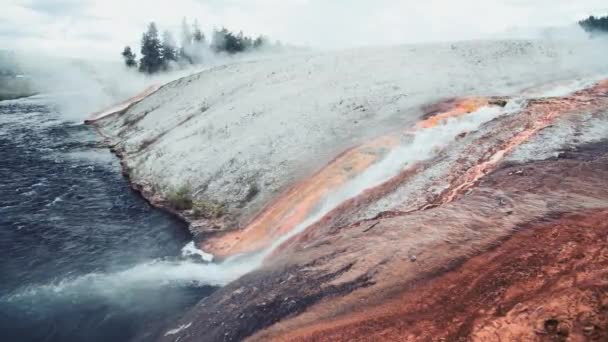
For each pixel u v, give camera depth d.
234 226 14.20
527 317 5.34
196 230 14.52
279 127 18.98
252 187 15.62
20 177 21.00
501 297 6.05
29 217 16.12
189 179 17.92
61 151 26.70
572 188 9.09
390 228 9.28
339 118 18.25
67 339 9.38
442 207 9.66
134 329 9.55
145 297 10.77
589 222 7.53
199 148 20.23
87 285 11.46
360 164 13.85
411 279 7.42
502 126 13.47
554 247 6.96
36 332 9.60
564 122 12.43
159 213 16.53
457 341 5.43
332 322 6.95
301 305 7.70
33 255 13.20
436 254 7.88
